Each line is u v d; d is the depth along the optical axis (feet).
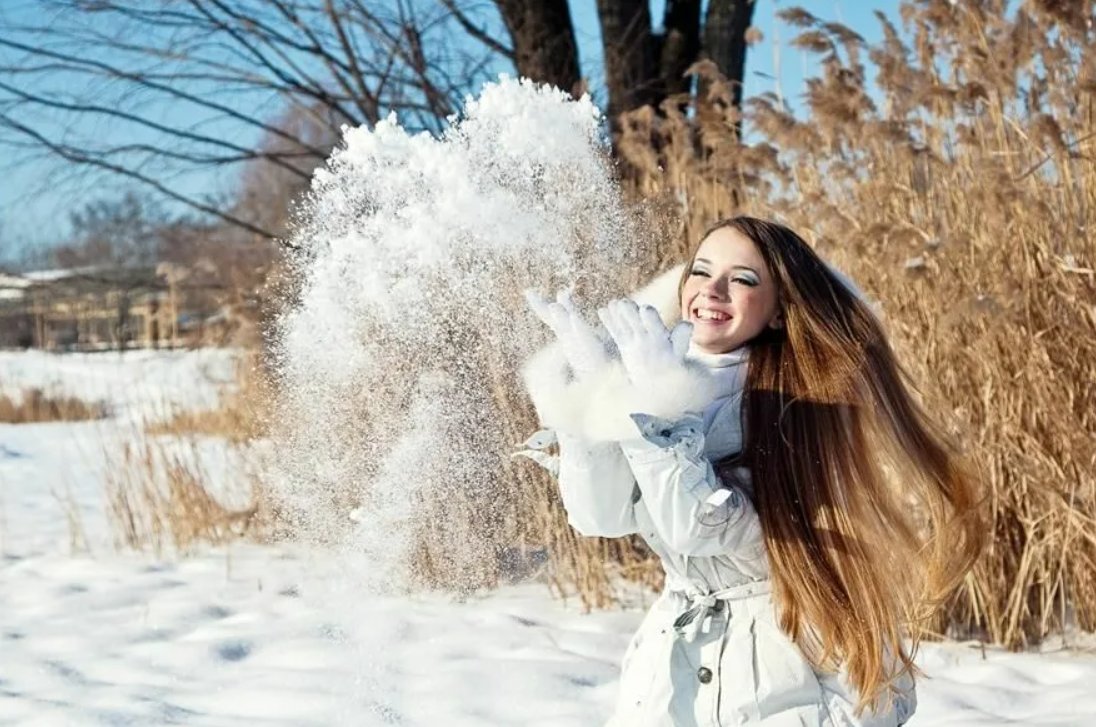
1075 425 13.39
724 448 7.54
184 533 20.35
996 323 12.77
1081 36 13.67
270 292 15.56
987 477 12.92
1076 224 13.78
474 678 12.71
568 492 7.19
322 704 12.10
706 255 7.88
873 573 7.39
